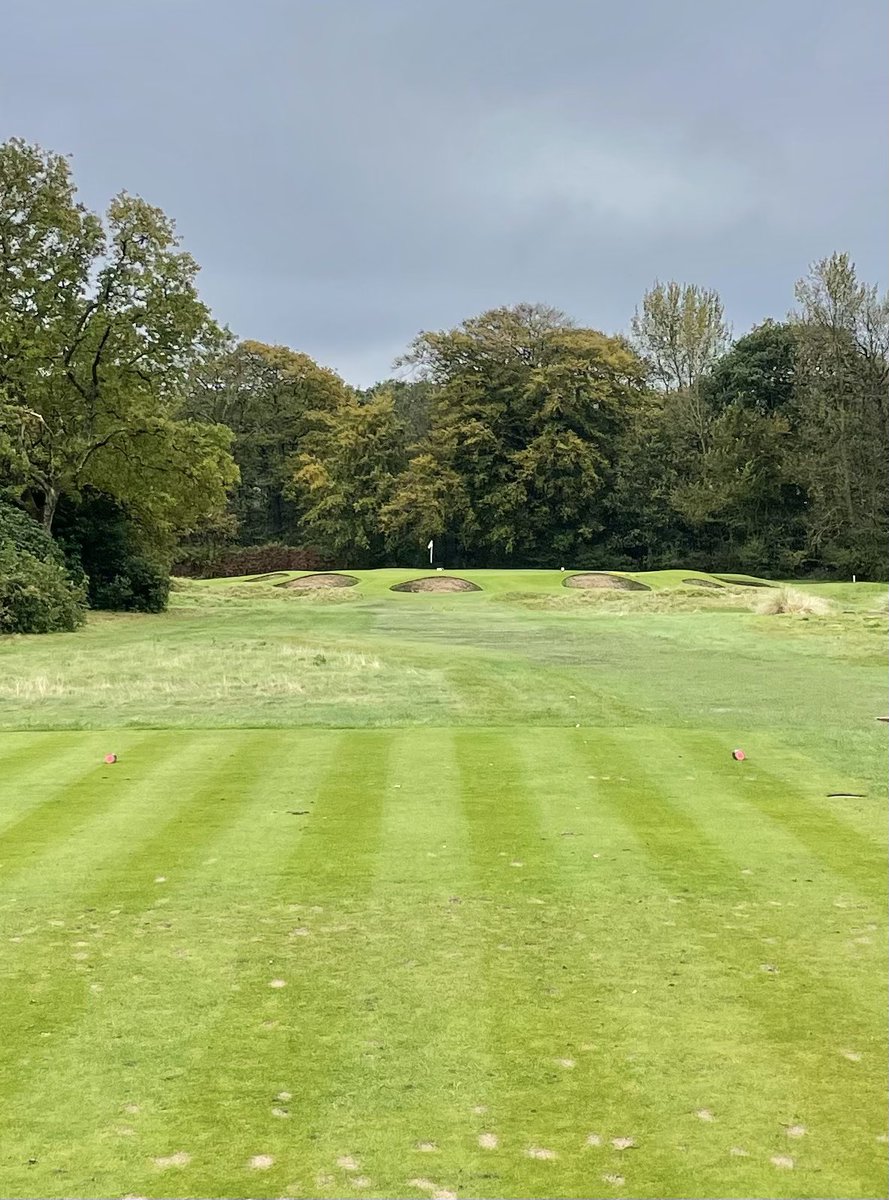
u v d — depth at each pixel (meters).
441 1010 4.01
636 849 6.21
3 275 31.48
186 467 33.50
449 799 7.49
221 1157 3.02
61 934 4.88
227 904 5.28
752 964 4.45
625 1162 2.98
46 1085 3.44
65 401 32.72
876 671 16.34
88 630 25.48
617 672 16.06
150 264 32.59
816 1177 2.90
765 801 7.43
